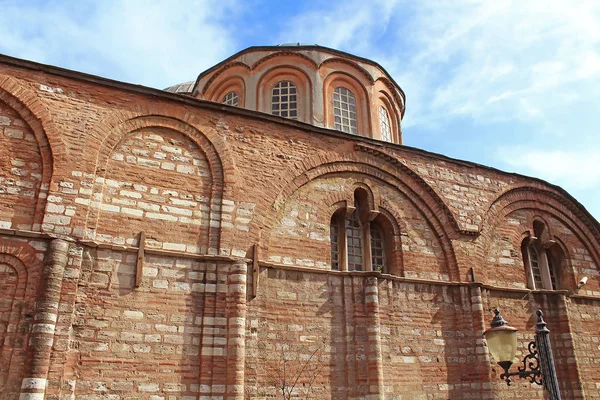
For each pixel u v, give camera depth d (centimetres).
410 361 1528
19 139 1261
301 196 1570
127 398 1174
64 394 1115
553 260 2033
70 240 1213
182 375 1238
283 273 1455
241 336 1293
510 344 914
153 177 1380
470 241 1777
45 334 1110
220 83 2211
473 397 1568
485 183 1897
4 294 1133
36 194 1234
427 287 1650
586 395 1789
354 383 1429
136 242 1305
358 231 1680
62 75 1347
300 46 2125
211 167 1448
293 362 1382
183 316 1285
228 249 1380
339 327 1476
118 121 1375
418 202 1748
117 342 1205
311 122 2014
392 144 1753
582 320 1916
